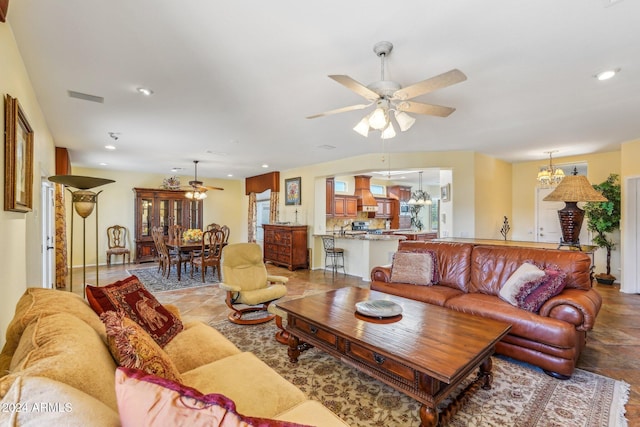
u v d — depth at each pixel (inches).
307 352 110.1
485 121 148.8
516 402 80.6
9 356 46.6
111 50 85.8
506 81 105.0
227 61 91.8
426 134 172.9
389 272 149.7
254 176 353.1
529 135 174.6
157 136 176.1
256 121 148.3
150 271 260.5
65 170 205.8
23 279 93.0
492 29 75.5
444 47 83.8
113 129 161.5
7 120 72.7
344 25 74.2
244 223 391.5
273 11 69.2
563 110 133.6
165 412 27.6
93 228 298.2
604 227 208.8
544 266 116.6
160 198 316.2
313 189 279.7
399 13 69.6
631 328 131.8
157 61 91.8
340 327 86.0
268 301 138.7
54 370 32.3
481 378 85.7
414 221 432.5
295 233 274.8
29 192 96.8
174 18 71.9
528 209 258.2
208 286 207.0
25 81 94.6
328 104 126.1
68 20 72.6
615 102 124.4
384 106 88.3
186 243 239.6
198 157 241.1
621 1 65.2
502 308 105.3
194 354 72.3
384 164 228.7
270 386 57.9
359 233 325.1
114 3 66.8
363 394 84.3
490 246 140.3
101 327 57.5
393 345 74.2
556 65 93.8
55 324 44.4
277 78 102.7
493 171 239.6
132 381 30.6
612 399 81.4
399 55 88.0
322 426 47.6
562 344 90.1
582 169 248.5
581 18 71.1
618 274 217.6
